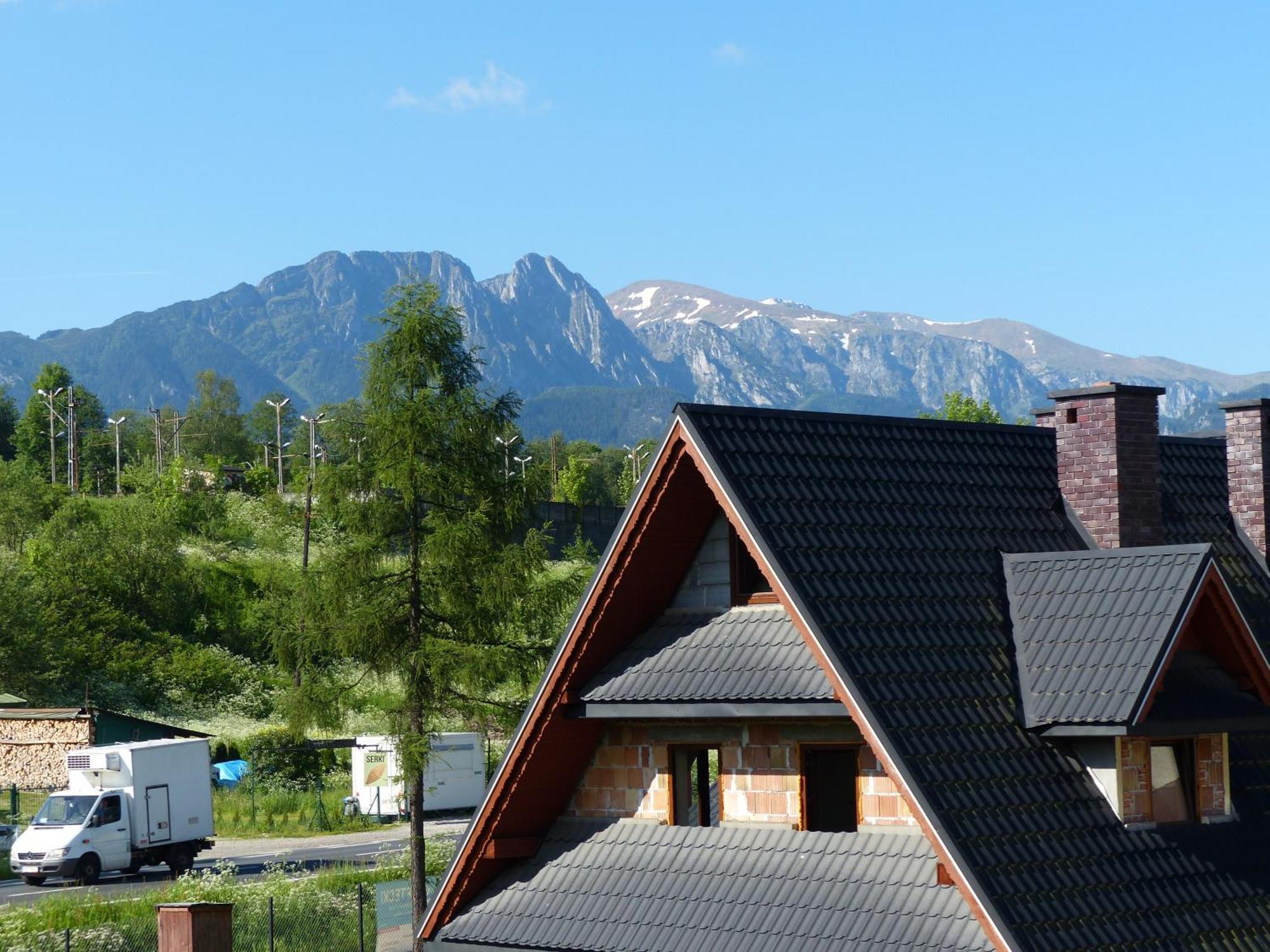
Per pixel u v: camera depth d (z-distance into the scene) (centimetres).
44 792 6469
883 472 1847
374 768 6062
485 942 1875
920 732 1548
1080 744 1659
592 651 1867
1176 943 1530
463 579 3316
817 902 1666
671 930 1734
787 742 1809
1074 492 2039
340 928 3450
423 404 3278
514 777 1922
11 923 3375
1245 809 1784
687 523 1838
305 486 4375
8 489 10050
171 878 4722
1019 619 1742
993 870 1466
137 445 18475
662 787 1917
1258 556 2180
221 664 8425
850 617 1623
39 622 7862
